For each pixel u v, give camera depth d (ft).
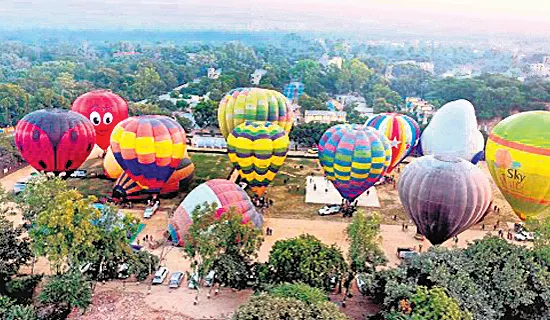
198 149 355.77
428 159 206.49
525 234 227.40
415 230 236.84
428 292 146.20
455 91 642.22
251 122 256.52
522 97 565.12
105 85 630.33
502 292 157.79
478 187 195.00
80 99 288.10
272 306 136.77
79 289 159.33
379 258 174.60
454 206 192.54
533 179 212.23
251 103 289.53
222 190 210.38
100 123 285.64
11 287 164.96
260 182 254.06
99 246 171.01
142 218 236.43
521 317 159.84
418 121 542.98
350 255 177.58
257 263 177.88
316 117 503.20
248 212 210.59
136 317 162.50
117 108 290.97
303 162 336.08
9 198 204.33
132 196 249.14
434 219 198.08
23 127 243.60
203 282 182.50
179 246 209.26
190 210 205.98
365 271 174.19
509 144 217.97
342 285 181.88
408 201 205.77
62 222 158.92
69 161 251.39
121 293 175.32
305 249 169.89
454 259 166.20
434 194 194.59
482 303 152.87
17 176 286.87
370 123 285.23
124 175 251.60
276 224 238.48
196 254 197.57
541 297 158.61
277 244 174.91
